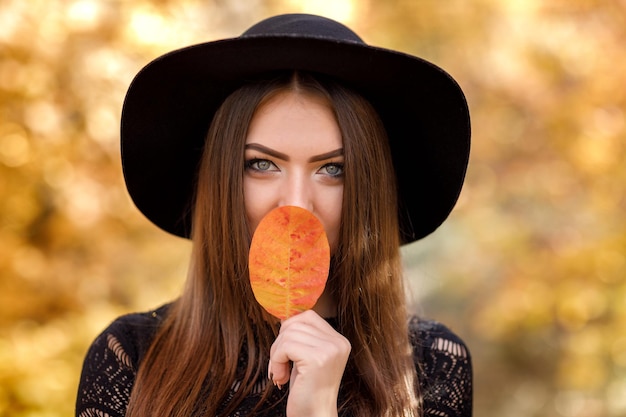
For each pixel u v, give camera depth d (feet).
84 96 10.11
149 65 5.32
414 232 6.66
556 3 13.78
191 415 5.38
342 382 5.65
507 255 14.44
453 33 15.07
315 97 5.28
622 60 13.25
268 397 5.50
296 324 4.83
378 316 5.72
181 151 6.07
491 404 18.57
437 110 5.73
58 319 10.82
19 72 9.85
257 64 5.26
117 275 11.54
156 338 5.78
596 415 14.65
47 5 9.75
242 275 5.44
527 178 14.67
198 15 10.98
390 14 15.12
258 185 5.30
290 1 12.28
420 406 5.88
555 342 16.81
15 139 10.27
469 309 17.49
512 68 14.30
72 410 9.76
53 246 11.05
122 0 10.18
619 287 12.87
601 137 13.30
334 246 5.55
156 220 6.46
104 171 10.75
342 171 5.40
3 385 9.56
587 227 14.01
